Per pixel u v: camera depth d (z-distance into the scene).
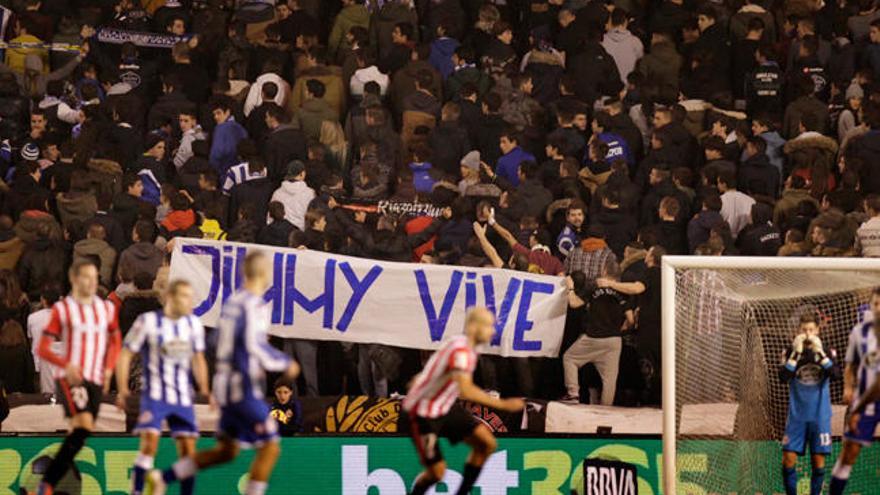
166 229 56.22
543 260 54.62
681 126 61.97
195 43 68.12
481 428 40.72
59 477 40.03
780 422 50.81
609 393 52.88
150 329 38.00
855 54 67.31
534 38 67.56
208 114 64.06
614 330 52.66
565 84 63.91
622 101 65.75
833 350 48.50
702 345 51.09
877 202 56.50
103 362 40.28
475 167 59.47
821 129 64.19
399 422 51.22
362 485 49.81
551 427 51.56
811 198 58.78
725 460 50.69
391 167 59.81
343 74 66.19
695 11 71.12
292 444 49.66
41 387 52.19
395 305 53.59
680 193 58.72
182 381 38.44
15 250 56.78
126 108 63.34
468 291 53.69
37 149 64.31
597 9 69.12
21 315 54.28
